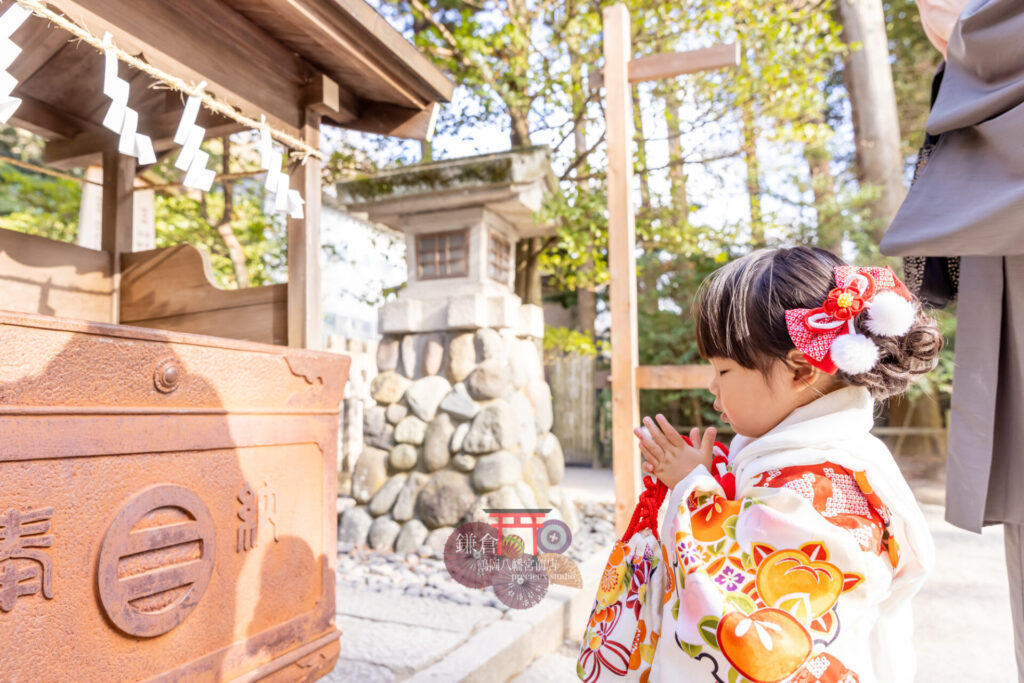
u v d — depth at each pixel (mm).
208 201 6617
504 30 5148
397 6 6648
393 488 3998
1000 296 1325
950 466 1380
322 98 2148
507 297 4051
